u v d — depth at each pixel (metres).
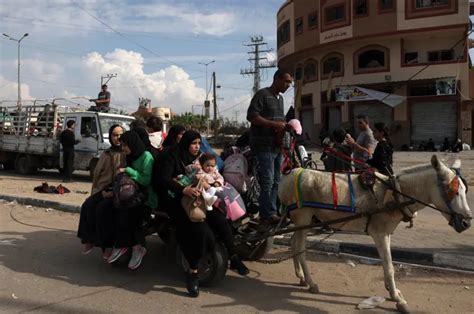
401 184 4.77
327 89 37.69
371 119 35.41
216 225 5.42
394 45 34.25
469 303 4.95
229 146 7.00
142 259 6.66
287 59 41.72
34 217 9.69
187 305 4.97
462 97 32.59
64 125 16.06
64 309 4.85
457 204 4.46
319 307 4.89
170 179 5.43
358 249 6.73
